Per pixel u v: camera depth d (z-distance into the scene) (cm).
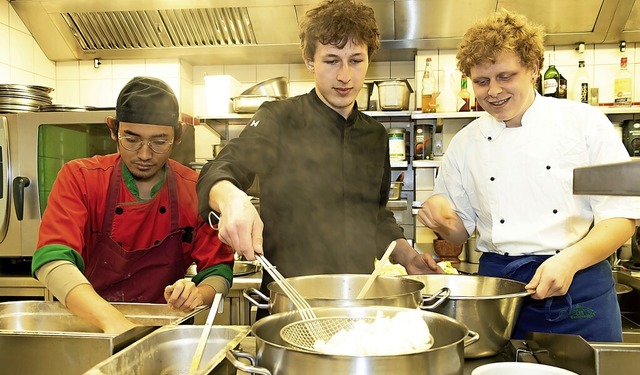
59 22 296
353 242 143
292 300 85
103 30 303
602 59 295
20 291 246
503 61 127
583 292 133
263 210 138
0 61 275
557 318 133
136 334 99
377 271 107
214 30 299
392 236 154
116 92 322
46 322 130
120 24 299
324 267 139
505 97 132
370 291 107
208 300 133
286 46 300
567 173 136
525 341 101
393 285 104
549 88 272
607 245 116
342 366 59
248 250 89
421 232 314
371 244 146
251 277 226
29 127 251
